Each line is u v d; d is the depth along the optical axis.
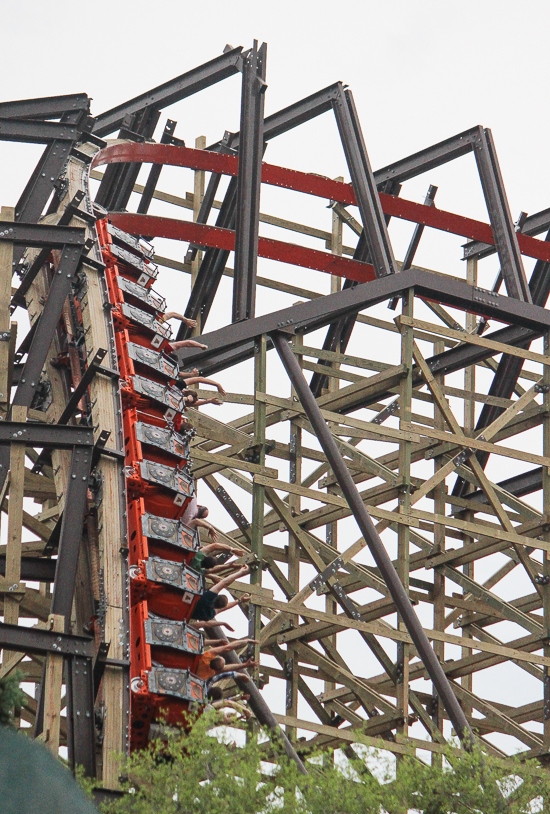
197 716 46.25
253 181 70.00
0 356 54.44
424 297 71.00
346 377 76.31
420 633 61.59
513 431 77.62
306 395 65.31
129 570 49.69
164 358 60.28
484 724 69.75
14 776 19.53
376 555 62.53
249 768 38.69
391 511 65.12
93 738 43.62
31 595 52.69
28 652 44.06
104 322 57.38
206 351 67.31
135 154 71.81
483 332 80.69
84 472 48.47
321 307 67.94
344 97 74.94
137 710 46.56
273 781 40.28
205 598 51.34
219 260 78.88
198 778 39.09
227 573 67.00
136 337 60.25
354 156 73.62
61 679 43.94
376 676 71.75
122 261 62.88
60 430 48.81
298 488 63.94
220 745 39.66
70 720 43.84
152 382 57.78
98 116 79.19
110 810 39.88
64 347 60.78
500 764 45.16
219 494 73.56
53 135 63.03
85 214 61.38
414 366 75.69
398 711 61.66
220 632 59.00
